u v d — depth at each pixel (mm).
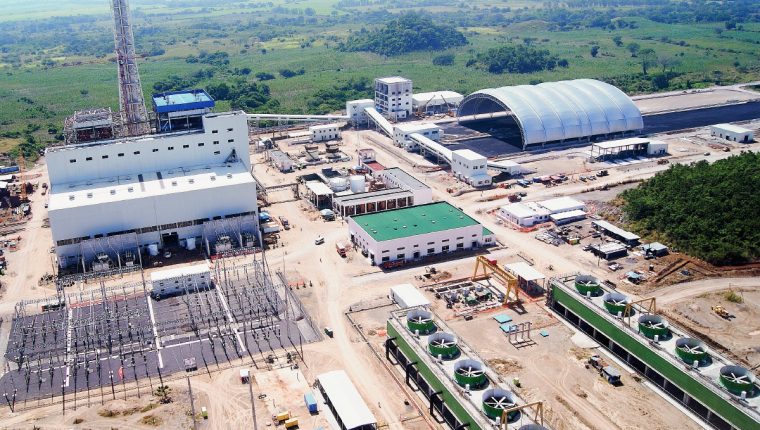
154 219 129000
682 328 98812
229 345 98188
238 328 102812
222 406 84250
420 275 119062
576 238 131875
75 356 96500
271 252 130875
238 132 145625
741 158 157500
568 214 142375
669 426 78812
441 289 112750
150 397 86438
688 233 126562
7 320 107812
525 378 88500
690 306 105125
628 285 113125
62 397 87188
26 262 130125
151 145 138875
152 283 112312
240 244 131500
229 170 141625
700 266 118938
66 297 114000
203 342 99125
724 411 75625
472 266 122312
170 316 106625
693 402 80562
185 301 111062
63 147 135375
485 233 132000
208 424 80812
